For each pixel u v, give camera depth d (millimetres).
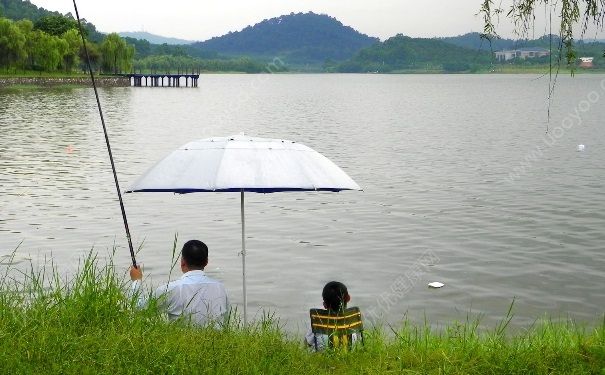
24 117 64625
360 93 153250
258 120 68438
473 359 6090
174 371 5172
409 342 6918
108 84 156750
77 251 16391
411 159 36531
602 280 14273
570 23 6625
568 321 11797
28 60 146750
